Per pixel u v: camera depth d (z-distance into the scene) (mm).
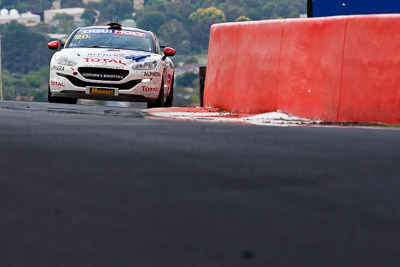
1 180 9789
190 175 10766
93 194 9094
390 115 24766
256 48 29766
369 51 25219
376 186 10453
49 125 18234
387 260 6637
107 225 7559
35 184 9602
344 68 25750
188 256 6520
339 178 11000
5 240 6875
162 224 7684
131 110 31375
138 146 13898
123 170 10969
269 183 10320
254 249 6816
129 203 8656
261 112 29234
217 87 32938
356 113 25469
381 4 36188
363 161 13023
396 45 24719
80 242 6887
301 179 10773
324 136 17484
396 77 24703
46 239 6957
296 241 7184
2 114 22609
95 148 13352
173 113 29781
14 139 14430
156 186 9789
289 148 14570
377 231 7758
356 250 6949
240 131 18047
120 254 6527
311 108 26828
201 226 7645
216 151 13602
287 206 8789
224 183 10188
